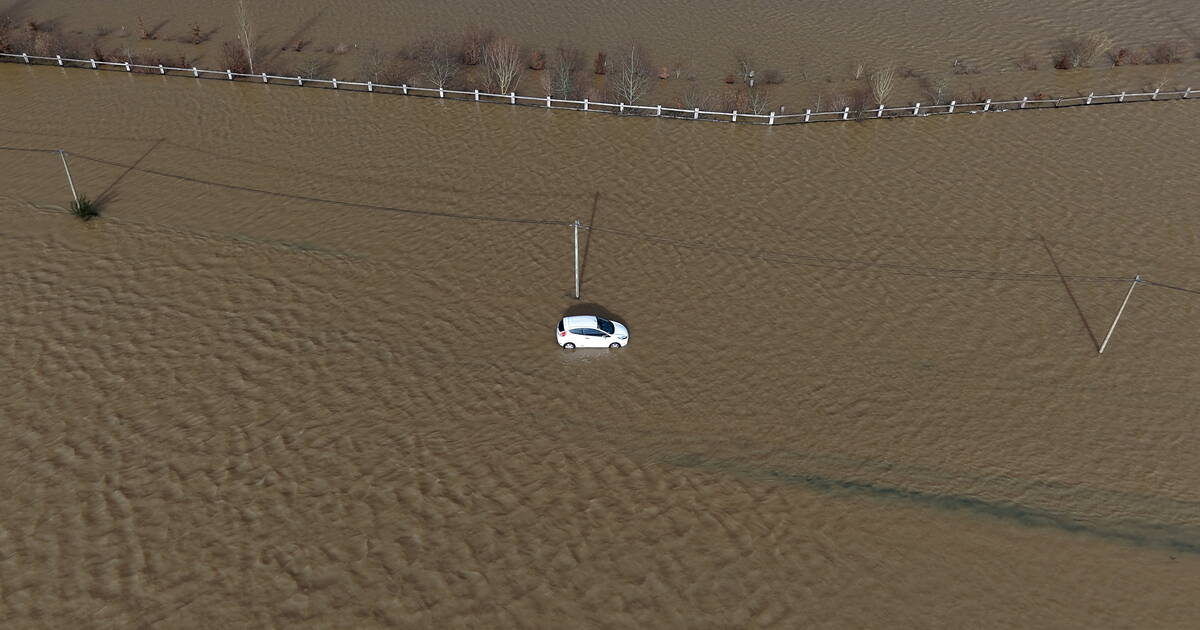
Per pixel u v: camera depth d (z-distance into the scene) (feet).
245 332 119.44
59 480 97.40
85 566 88.33
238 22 216.54
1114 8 239.09
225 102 178.91
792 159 165.58
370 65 196.13
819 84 194.70
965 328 124.36
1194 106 187.01
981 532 94.68
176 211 143.33
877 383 114.42
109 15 217.97
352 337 119.34
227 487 97.40
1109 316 127.13
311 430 105.09
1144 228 146.30
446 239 139.44
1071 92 192.95
